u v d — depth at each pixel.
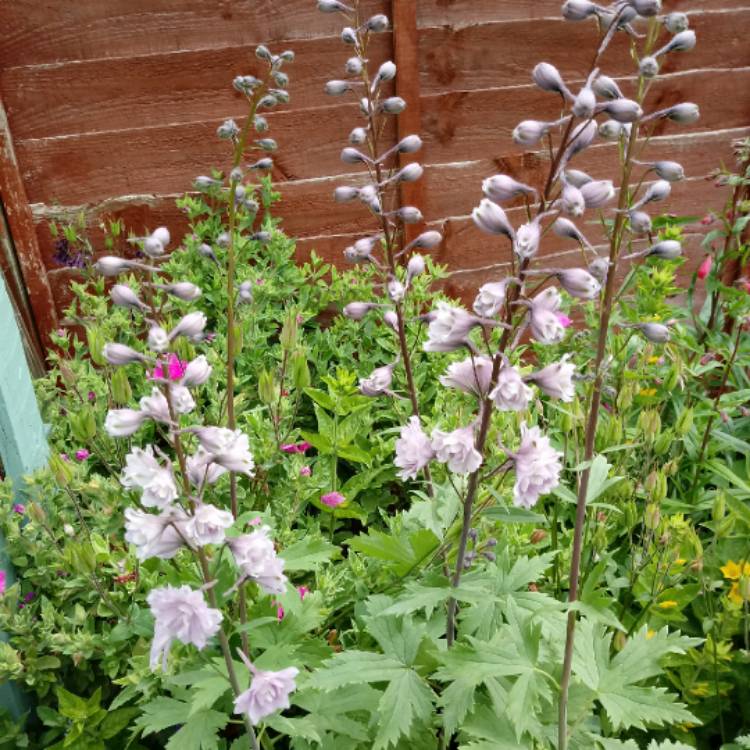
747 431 1.54
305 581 1.13
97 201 1.63
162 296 1.49
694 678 1.07
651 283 1.49
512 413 1.07
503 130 1.73
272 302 1.65
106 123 1.57
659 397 1.39
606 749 0.83
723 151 1.89
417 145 1.02
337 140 1.67
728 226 1.59
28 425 1.11
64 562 0.98
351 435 1.27
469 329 0.68
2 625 0.98
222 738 0.96
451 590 0.80
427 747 0.87
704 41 1.78
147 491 0.64
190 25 1.53
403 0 1.55
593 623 0.89
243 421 1.38
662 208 1.90
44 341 1.66
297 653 0.92
